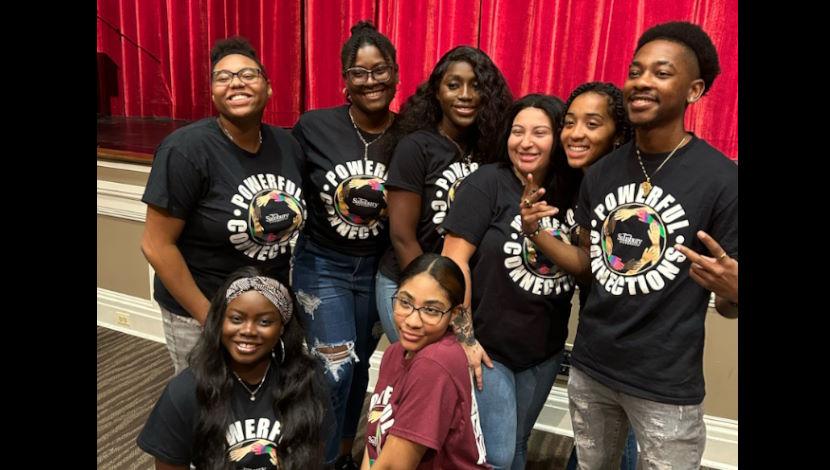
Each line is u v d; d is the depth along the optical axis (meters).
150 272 3.34
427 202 1.83
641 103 1.30
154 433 1.42
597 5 3.50
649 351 1.36
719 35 3.21
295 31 4.45
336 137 1.95
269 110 4.62
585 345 1.50
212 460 1.40
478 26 3.82
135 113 5.26
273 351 1.49
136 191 3.21
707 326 2.35
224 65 1.60
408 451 1.26
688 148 1.33
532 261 1.59
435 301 1.31
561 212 1.67
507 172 1.65
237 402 1.45
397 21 3.99
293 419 1.46
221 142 1.65
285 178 1.76
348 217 1.96
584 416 1.57
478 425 1.39
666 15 3.33
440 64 1.81
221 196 1.64
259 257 1.74
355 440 2.49
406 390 1.29
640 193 1.37
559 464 2.41
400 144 1.84
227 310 1.40
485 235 1.62
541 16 3.64
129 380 2.94
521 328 1.63
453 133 1.85
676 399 1.35
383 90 1.89
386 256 1.98
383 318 1.98
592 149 1.57
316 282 2.03
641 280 1.35
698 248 1.31
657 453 1.40
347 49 1.88
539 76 3.73
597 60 3.57
